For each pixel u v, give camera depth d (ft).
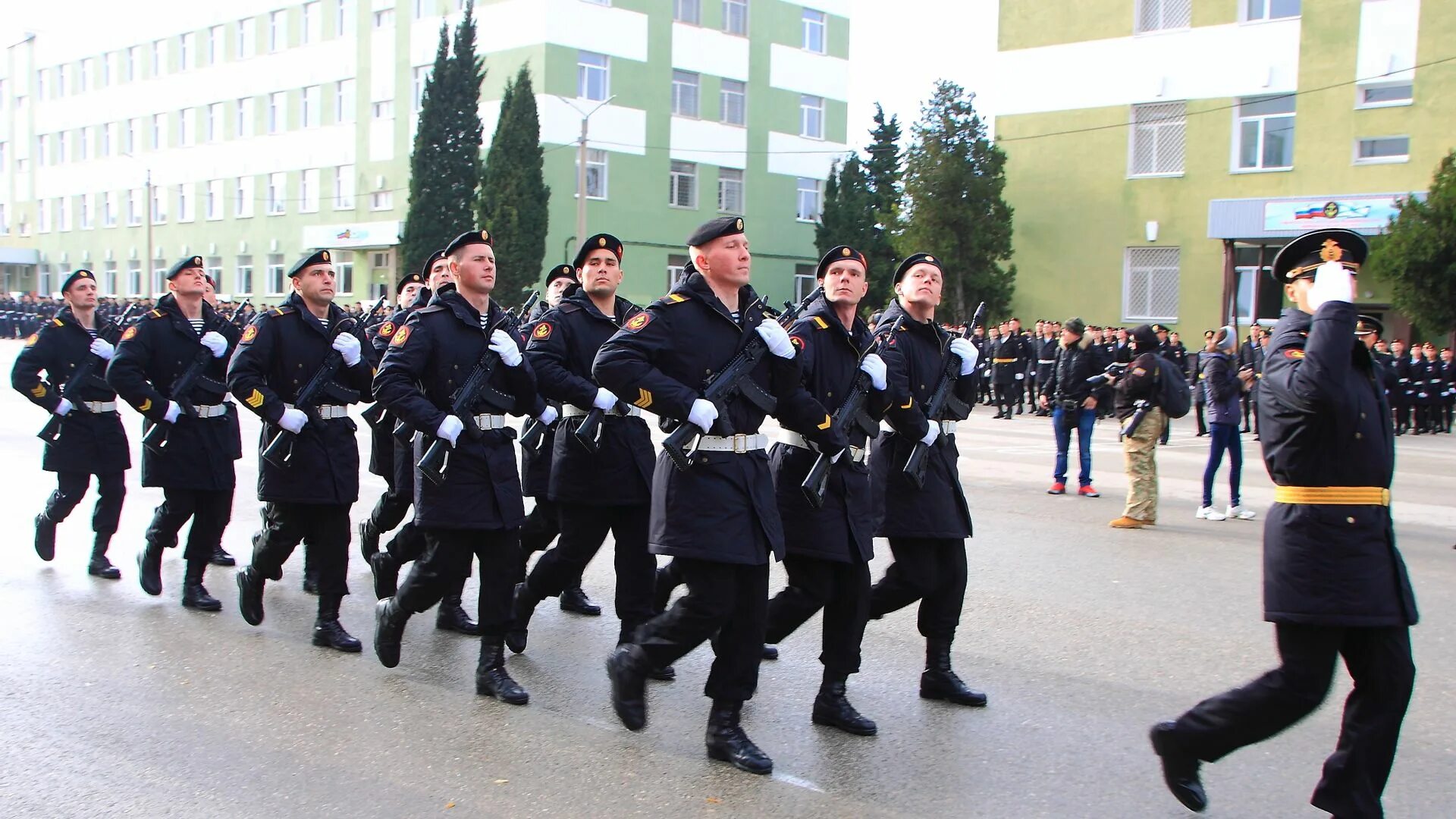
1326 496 13.15
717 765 15.98
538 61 113.19
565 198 115.14
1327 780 13.48
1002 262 99.86
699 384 16.03
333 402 21.40
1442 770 16.15
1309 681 13.34
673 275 124.26
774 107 131.54
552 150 113.80
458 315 18.71
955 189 92.79
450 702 18.42
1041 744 16.94
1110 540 32.24
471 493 18.35
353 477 21.52
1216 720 13.94
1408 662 13.26
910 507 18.33
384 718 17.61
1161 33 91.25
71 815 14.11
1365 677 13.39
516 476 19.02
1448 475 48.65
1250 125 88.63
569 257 115.65
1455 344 72.33
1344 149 84.28
